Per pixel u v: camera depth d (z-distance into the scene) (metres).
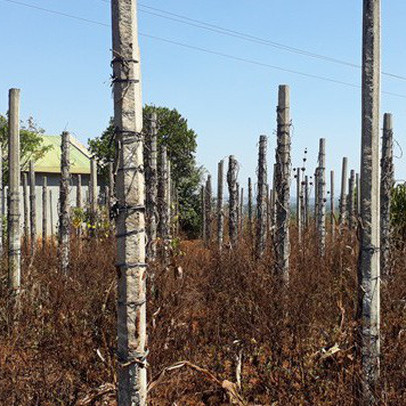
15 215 8.04
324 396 5.39
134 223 3.92
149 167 9.12
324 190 11.77
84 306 6.52
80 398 5.22
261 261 8.62
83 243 12.00
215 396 5.77
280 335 6.22
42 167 26.73
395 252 9.22
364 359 5.28
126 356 3.91
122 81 3.90
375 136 5.43
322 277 8.76
